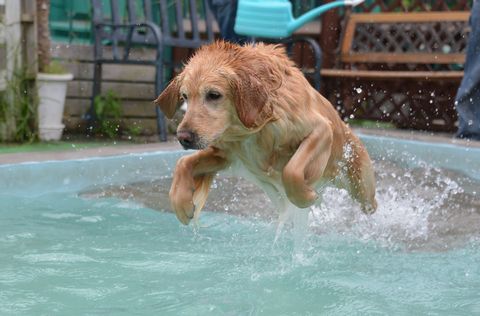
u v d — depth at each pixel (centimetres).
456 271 437
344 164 486
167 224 544
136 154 755
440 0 1148
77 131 1011
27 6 859
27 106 866
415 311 361
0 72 878
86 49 1037
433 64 1180
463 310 364
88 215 563
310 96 414
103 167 715
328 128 411
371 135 984
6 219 539
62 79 884
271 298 377
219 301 370
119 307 358
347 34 1212
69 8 1069
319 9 1029
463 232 536
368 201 513
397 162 836
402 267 444
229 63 367
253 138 396
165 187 675
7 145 842
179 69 1143
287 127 391
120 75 1048
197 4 1230
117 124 1013
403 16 1152
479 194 672
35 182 659
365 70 1226
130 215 568
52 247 467
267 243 498
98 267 427
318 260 455
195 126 358
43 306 356
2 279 397
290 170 385
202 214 585
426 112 1087
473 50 929
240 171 438
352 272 430
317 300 375
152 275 414
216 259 452
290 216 491
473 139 943
